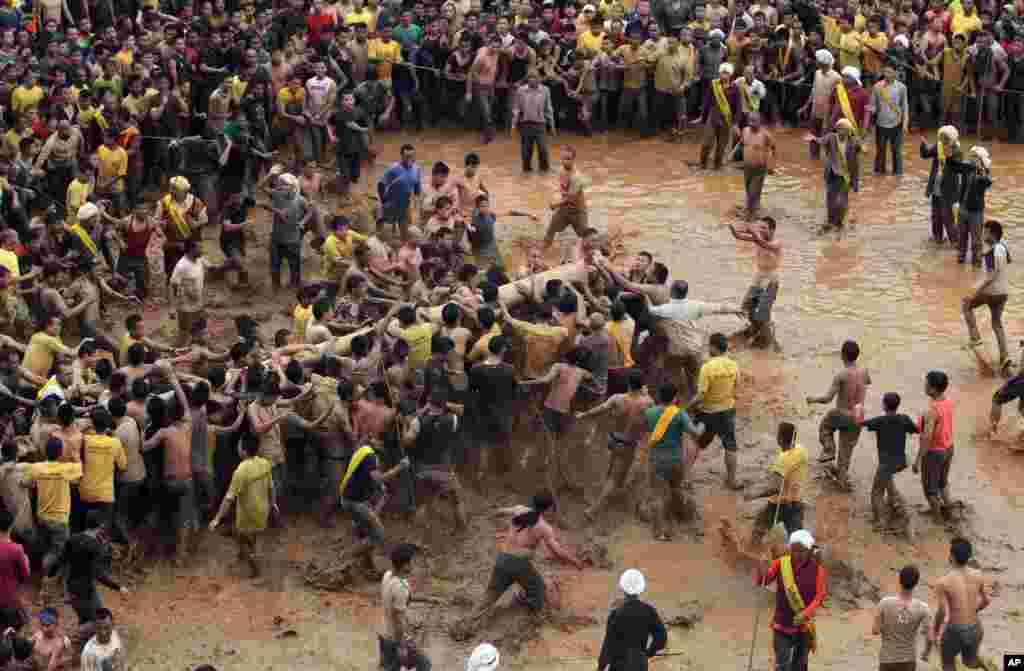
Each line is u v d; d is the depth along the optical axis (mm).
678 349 20125
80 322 21453
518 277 21812
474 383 18234
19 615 15836
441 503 18172
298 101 27938
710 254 25438
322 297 20438
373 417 17797
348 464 17719
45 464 16453
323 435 17781
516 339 19172
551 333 18922
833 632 16141
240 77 27688
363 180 28656
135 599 16672
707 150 29797
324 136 29188
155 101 26969
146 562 17312
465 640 15945
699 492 18688
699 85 32125
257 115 27141
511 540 15898
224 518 18016
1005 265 20891
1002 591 16781
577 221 25109
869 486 18828
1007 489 18688
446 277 20672
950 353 21953
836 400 19344
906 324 22891
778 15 32719
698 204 27859
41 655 14898
